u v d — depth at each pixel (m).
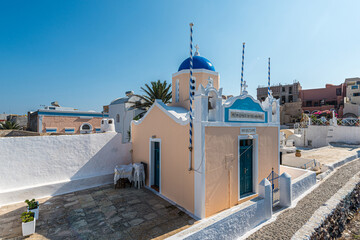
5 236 5.19
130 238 5.08
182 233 3.77
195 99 6.27
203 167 5.97
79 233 5.32
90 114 20.88
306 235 4.35
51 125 18.64
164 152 7.87
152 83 22.41
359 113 33.34
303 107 43.59
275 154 8.87
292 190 6.49
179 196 6.97
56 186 8.21
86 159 9.33
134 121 10.51
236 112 7.15
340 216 6.17
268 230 4.63
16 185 7.65
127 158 10.67
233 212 4.46
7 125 26.25
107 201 7.38
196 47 10.27
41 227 5.63
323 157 13.07
